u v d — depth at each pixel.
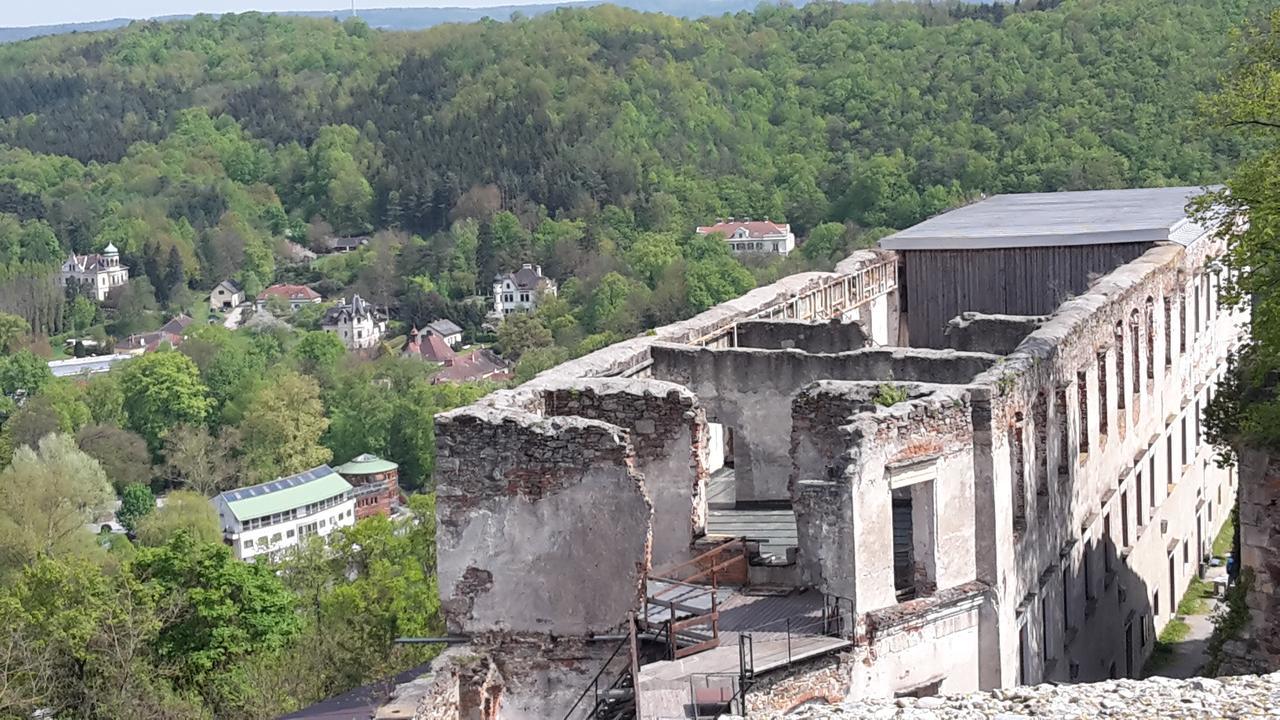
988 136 119.31
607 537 25.17
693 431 27.58
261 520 118.19
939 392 26.80
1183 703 20.25
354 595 49.34
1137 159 99.25
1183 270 46.41
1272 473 30.81
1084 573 34.38
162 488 135.12
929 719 20.30
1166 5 116.94
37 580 44.09
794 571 26.84
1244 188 32.94
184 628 44.88
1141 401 41.12
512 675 25.67
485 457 25.50
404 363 153.50
